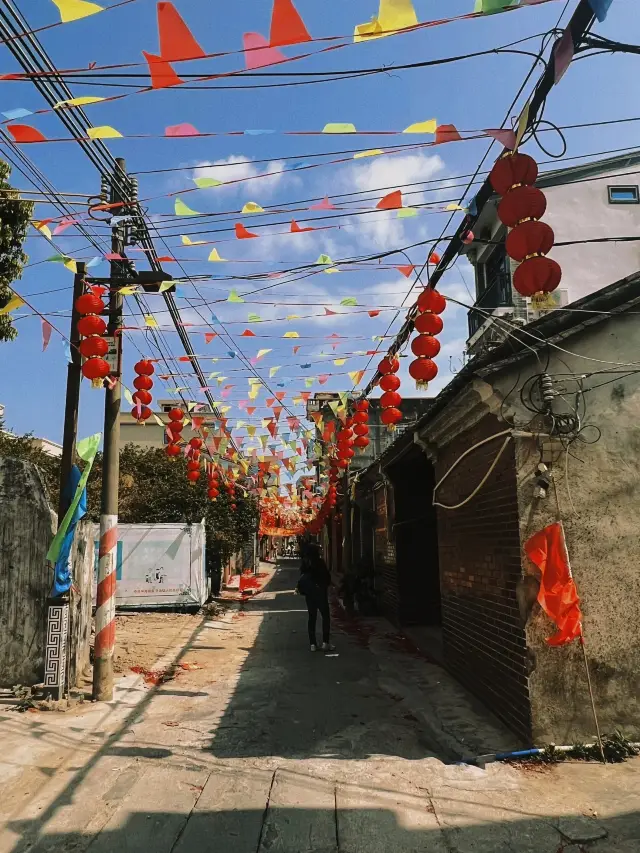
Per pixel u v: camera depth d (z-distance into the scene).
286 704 6.73
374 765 4.86
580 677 5.03
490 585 6.00
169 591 14.34
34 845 3.73
